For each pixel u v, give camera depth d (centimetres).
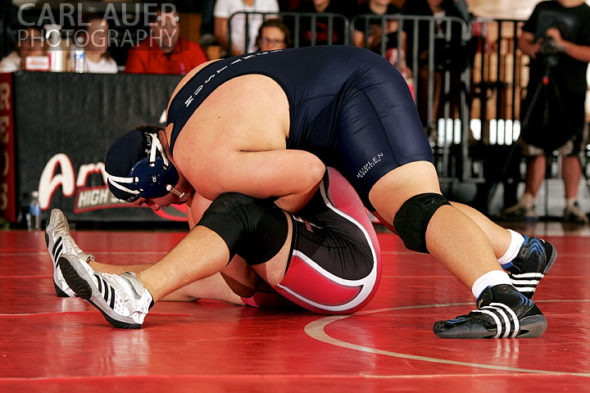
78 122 1188
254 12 1319
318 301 438
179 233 1113
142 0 1445
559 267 737
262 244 416
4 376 289
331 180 447
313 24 1333
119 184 450
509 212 1437
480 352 342
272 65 445
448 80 1405
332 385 280
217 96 432
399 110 436
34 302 485
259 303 474
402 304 499
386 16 1343
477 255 384
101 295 382
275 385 279
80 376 289
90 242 959
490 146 1471
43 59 1341
